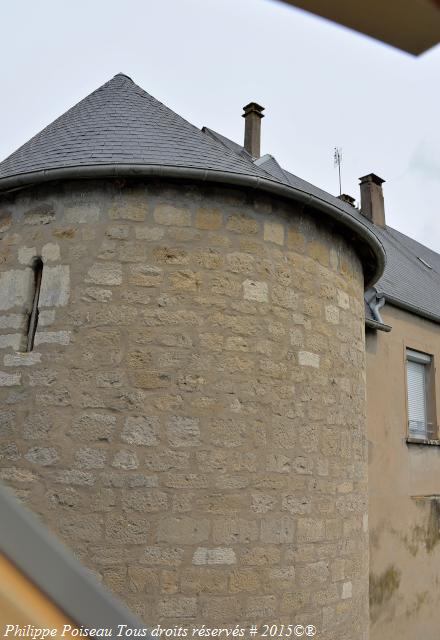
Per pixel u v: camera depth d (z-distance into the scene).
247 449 4.60
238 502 4.48
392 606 8.00
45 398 4.50
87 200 4.83
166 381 4.51
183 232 4.80
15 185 4.89
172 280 4.70
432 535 8.93
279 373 4.87
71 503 4.28
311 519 4.85
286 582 4.57
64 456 4.37
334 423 5.27
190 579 4.25
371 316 8.87
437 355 10.30
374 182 16.27
